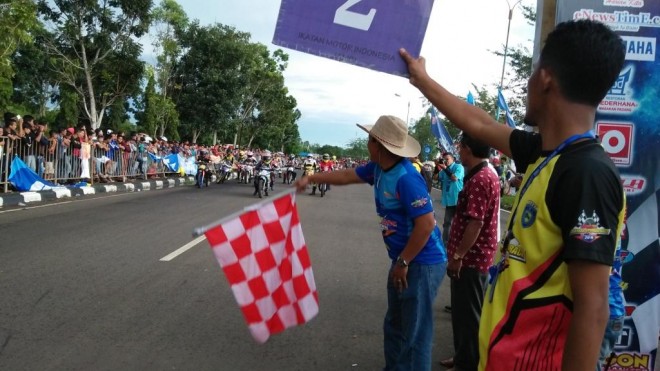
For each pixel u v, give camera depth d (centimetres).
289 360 405
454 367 403
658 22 350
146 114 3316
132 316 478
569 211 146
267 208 295
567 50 159
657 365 429
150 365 380
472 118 204
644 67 353
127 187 1794
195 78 3706
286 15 213
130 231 908
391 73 213
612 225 143
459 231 402
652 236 357
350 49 213
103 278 596
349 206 1669
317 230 1070
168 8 3353
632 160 358
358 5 211
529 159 188
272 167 1878
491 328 167
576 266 142
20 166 1277
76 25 2792
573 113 160
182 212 1208
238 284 283
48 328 437
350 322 502
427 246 332
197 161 2139
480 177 385
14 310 473
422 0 210
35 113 4100
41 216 1017
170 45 3341
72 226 925
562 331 153
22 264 637
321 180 348
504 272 167
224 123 3759
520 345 159
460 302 393
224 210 1280
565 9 357
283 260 296
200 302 530
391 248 342
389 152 327
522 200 165
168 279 607
